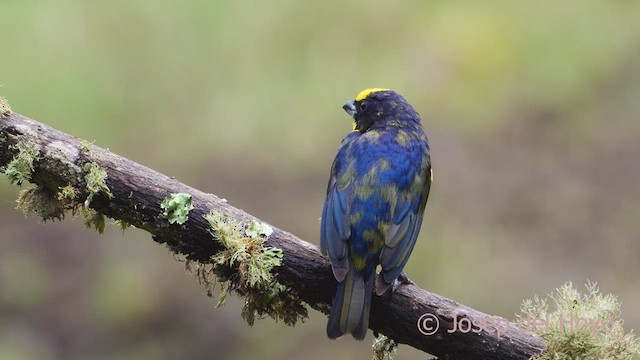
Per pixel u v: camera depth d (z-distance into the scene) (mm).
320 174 15195
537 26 17562
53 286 13695
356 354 12797
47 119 15758
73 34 16641
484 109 16219
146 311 13438
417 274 13727
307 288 6496
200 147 15672
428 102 16250
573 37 17359
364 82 16375
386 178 7113
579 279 13672
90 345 13180
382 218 6914
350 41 17000
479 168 15227
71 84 16109
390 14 17438
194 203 6344
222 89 16391
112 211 6355
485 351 6453
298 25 17172
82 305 13516
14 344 13039
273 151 15539
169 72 16578
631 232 14164
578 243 14195
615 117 16234
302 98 16203
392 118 7867
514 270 13766
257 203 14789
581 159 15500
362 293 6465
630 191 14891
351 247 6762
